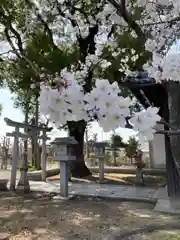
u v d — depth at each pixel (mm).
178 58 1441
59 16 5461
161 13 2477
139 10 2801
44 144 8180
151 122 961
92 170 10188
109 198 5586
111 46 3441
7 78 7410
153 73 1623
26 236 3365
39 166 10648
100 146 8242
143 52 3121
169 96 2631
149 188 6633
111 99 923
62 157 5773
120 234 3342
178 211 4359
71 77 958
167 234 3273
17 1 5438
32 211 4590
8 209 4727
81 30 6070
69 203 5234
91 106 922
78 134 8961
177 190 5246
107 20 3795
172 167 5246
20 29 6070
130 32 3410
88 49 6219
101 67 3172
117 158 11711
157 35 2406
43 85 967
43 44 4789
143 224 3756
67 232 3502
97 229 3604
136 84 4145
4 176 9102
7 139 12023
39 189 6508
